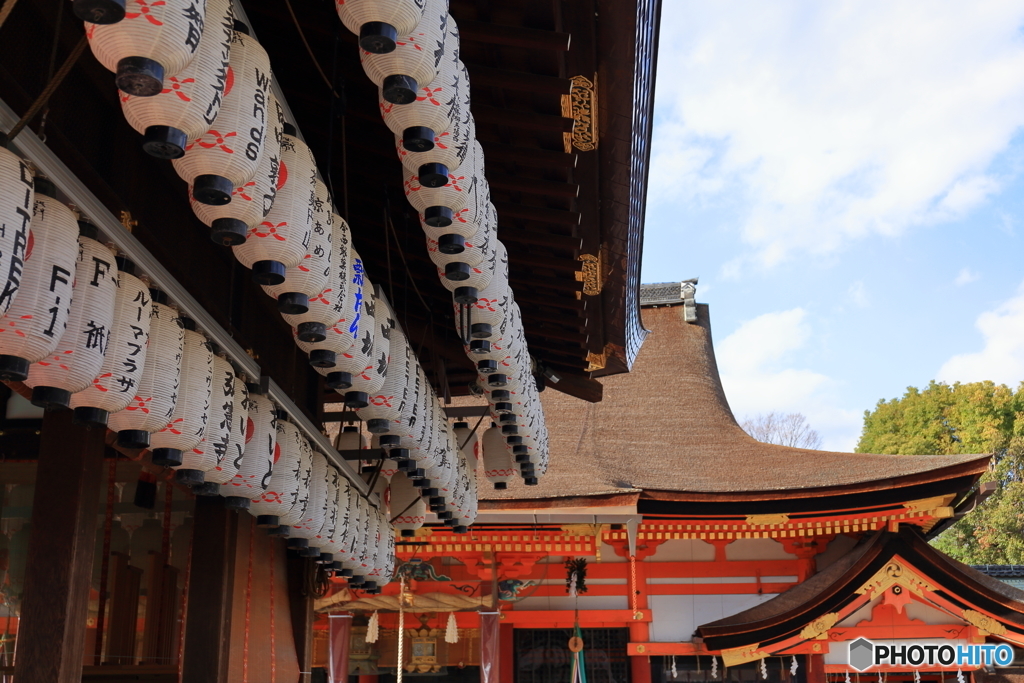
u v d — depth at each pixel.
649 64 5.86
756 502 14.78
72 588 3.81
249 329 5.78
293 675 7.23
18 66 3.25
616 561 16.02
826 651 14.04
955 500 14.68
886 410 45.06
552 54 5.05
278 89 3.57
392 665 15.07
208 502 5.89
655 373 20.78
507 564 15.17
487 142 5.87
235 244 3.30
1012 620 13.71
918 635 14.13
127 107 2.71
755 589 15.63
